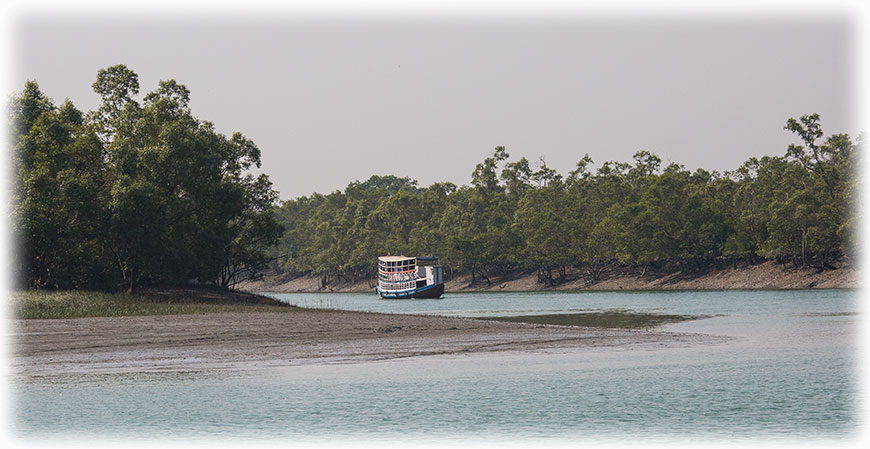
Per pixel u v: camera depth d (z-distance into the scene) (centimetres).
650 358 6128
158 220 13038
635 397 4603
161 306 10688
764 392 4722
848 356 6150
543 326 8844
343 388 4869
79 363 5784
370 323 8875
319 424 4028
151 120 14800
